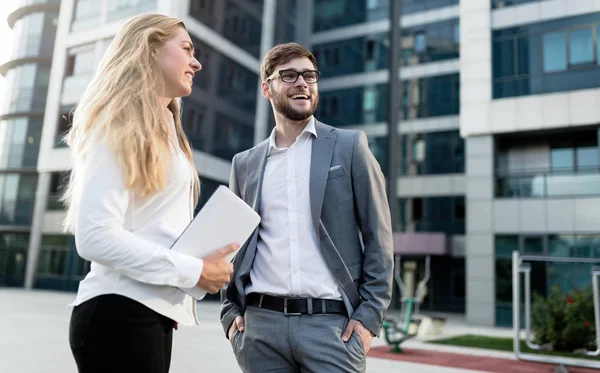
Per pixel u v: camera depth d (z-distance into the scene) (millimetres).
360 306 1971
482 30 16656
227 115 23312
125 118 1461
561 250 14688
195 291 1485
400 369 6395
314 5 27703
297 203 2084
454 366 6898
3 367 5062
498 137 16328
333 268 1989
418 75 23938
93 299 1436
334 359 1886
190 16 21734
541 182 15320
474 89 16422
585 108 14812
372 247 2035
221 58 23297
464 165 22172
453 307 21422
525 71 15867
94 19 23844
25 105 25984
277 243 2070
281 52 2217
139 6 22359
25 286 23219
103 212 1359
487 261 15453
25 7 27125
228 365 5855
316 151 2125
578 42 15258
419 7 24453
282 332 1964
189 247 1505
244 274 2115
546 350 8883
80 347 1408
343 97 25656
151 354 1436
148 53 1592
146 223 1516
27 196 24984
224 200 1550
